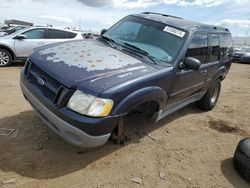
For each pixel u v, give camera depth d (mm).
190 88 4711
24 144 3557
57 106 2898
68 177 3014
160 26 4348
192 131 4832
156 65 3701
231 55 6578
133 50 3973
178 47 4066
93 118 2807
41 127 4074
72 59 3342
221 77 6203
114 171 3246
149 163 3529
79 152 3529
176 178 3285
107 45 4160
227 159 3932
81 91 2812
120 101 2967
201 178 3365
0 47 9273
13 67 9445
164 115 4316
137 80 3158
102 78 2994
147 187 3033
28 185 2789
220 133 4902
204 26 5066
